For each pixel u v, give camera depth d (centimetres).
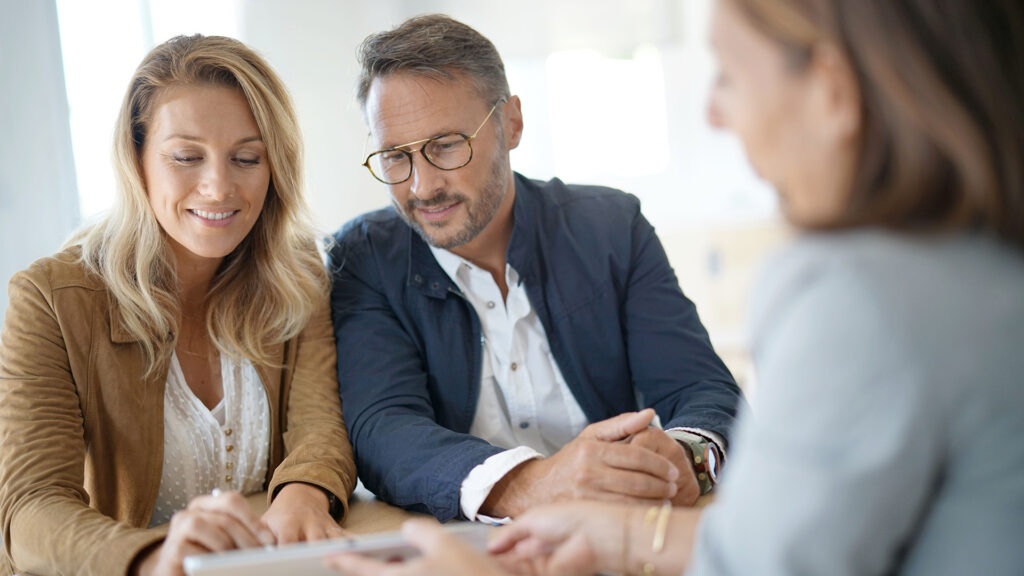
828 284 70
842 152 73
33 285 146
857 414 67
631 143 495
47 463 136
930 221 71
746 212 482
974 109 68
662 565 95
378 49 161
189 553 109
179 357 161
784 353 71
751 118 76
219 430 160
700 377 173
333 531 131
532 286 174
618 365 179
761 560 69
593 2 459
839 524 67
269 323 165
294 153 164
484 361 175
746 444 74
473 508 137
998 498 68
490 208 165
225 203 151
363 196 444
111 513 153
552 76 489
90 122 367
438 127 158
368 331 170
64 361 146
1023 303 68
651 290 180
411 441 149
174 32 401
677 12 463
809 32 71
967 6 68
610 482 130
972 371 66
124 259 151
